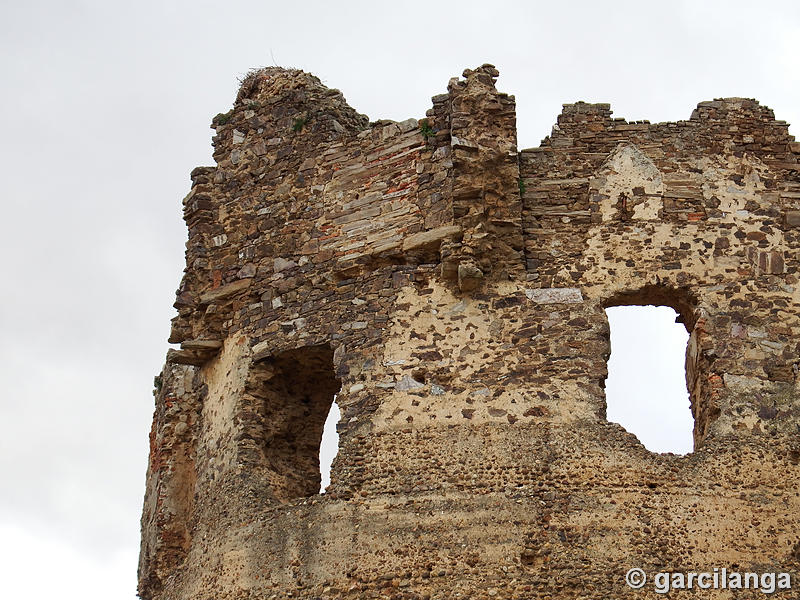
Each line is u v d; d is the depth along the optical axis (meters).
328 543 24.77
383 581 24.19
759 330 25.61
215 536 26.17
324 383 27.66
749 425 24.94
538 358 25.38
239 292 27.88
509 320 25.72
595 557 23.91
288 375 27.36
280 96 28.80
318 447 27.45
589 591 23.66
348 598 24.27
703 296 25.84
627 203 26.41
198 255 28.47
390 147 27.20
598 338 25.47
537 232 26.31
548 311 25.70
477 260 25.92
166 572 29.08
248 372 27.08
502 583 23.81
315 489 27.11
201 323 28.19
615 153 26.72
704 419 25.38
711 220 26.33
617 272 26.02
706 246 26.16
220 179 28.88
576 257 26.14
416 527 24.42
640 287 25.91
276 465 26.88
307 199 27.73
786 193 26.59
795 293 25.89
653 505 24.27
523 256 26.16
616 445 24.64
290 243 27.66
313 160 27.92
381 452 25.14
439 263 26.31
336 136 27.88
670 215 26.33
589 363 25.28
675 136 26.83
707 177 26.59
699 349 25.62
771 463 24.64
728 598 23.72
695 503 24.31
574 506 24.23
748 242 26.22
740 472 24.55
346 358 26.12
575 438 24.73
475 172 26.19
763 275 25.98
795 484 24.52
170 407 30.11
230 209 28.58
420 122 27.03
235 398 27.08
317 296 26.98
